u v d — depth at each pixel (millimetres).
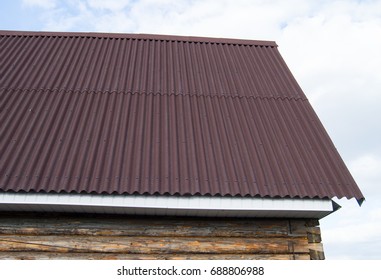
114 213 4680
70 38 8195
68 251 4590
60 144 4898
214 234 4789
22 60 7035
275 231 4859
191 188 4398
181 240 4742
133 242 4688
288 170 4770
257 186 4488
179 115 5785
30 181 4254
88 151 4848
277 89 6770
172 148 5043
